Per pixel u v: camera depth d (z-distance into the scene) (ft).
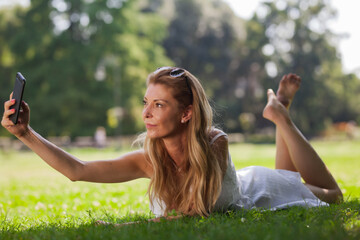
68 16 149.89
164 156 11.23
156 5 206.49
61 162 10.82
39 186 28.35
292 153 14.24
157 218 10.87
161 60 157.99
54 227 10.90
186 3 203.10
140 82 149.69
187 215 10.97
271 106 14.76
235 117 200.03
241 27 208.03
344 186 21.56
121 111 139.54
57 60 140.97
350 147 98.68
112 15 147.74
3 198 21.58
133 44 148.97
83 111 142.00
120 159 11.68
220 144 11.16
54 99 136.46
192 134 10.55
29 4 148.46
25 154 92.27
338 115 226.17
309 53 191.62
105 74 142.00
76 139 141.49
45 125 138.41
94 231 9.68
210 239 8.42
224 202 11.51
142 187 24.93
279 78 192.95
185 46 196.24
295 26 193.47
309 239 8.05
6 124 10.24
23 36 139.64
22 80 9.89
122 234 9.14
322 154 68.49
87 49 140.77
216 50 201.26
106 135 147.84
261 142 158.81
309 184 14.32
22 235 9.99
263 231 8.87
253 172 13.24
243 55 199.31
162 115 10.27
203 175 10.71
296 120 192.54
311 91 189.47
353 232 8.54
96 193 21.65
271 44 196.65
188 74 10.52
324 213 10.73
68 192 22.94
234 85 206.80
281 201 12.94
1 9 150.61
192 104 10.50
